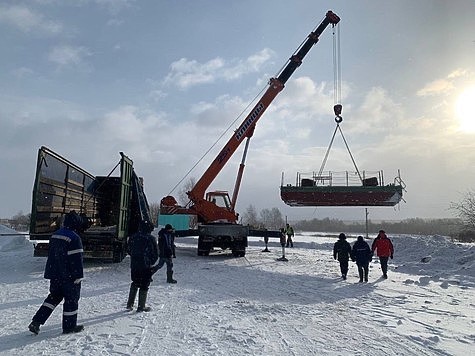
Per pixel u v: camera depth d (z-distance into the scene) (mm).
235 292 9758
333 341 5762
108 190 19234
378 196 19578
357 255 12430
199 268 14820
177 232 20094
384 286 11422
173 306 7867
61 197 13891
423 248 20422
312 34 21656
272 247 29391
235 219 20609
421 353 5293
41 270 12734
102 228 16703
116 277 11648
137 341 5410
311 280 12398
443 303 8898
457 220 32750
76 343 5242
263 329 6301
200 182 20438
